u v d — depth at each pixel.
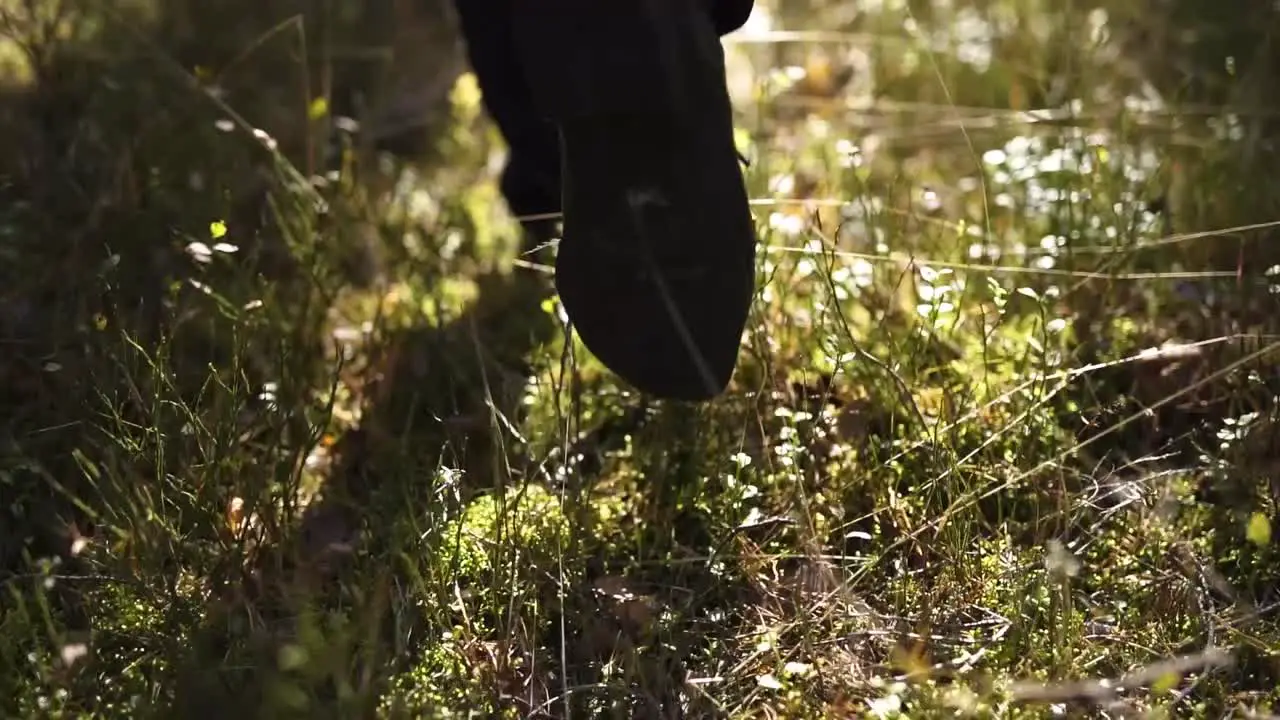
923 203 3.04
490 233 3.12
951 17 3.77
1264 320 2.43
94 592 2.00
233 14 3.59
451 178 3.40
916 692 1.79
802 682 1.86
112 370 2.30
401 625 1.88
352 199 2.87
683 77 1.98
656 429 2.33
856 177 2.68
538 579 2.03
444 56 3.82
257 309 2.41
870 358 2.18
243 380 2.17
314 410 2.27
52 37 3.04
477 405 2.51
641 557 2.13
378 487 2.31
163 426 2.16
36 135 2.92
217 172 2.85
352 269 2.90
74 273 2.51
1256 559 2.03
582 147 2.02
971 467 2.12
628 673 1.86
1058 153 2.78
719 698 1.87
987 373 2.36
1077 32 3.47
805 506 2.06
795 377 2.46
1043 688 1.72
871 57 3.78
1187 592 1.97
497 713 1.81
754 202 2.42
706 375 2.02
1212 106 3.10
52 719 1.73
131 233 2.62
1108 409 2.21
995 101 3.55
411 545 2.04
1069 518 2.07
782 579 2.10
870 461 2.28
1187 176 2.85
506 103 2.37
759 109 3.09
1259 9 3.31
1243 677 1.86
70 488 2.22
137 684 1.81
